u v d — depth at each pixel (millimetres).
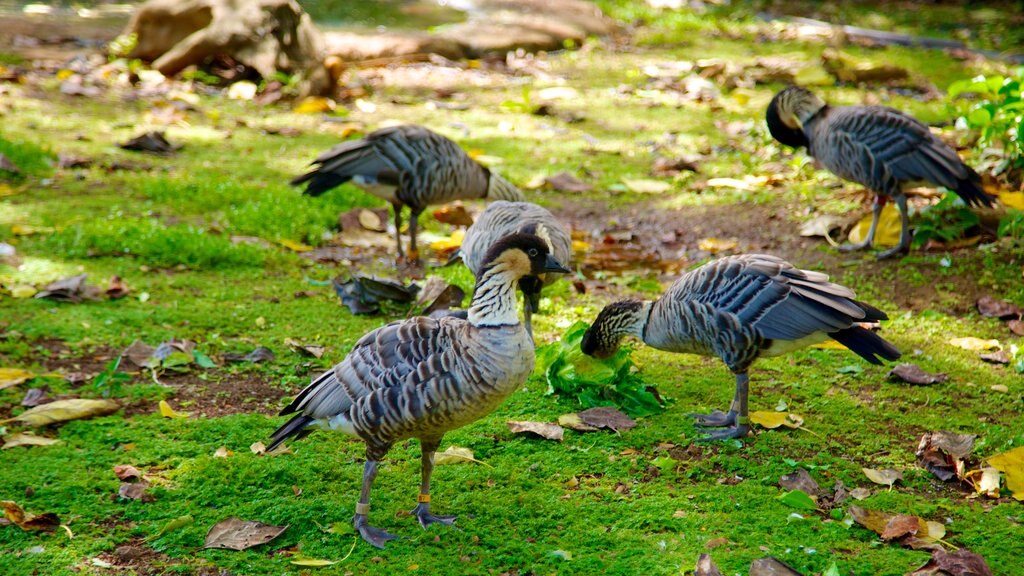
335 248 13203
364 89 19766
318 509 7340
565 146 17312
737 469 8055
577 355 9273
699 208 14625
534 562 6754
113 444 8180
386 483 7766
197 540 6941
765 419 8758
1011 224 12180
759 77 21656
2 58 20391
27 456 7910
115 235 12258
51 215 13141
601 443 8430
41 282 11188
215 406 8945
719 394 9438
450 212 14242
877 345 8023
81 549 6773
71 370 9398
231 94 19250
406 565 6719
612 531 7113
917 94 20469
